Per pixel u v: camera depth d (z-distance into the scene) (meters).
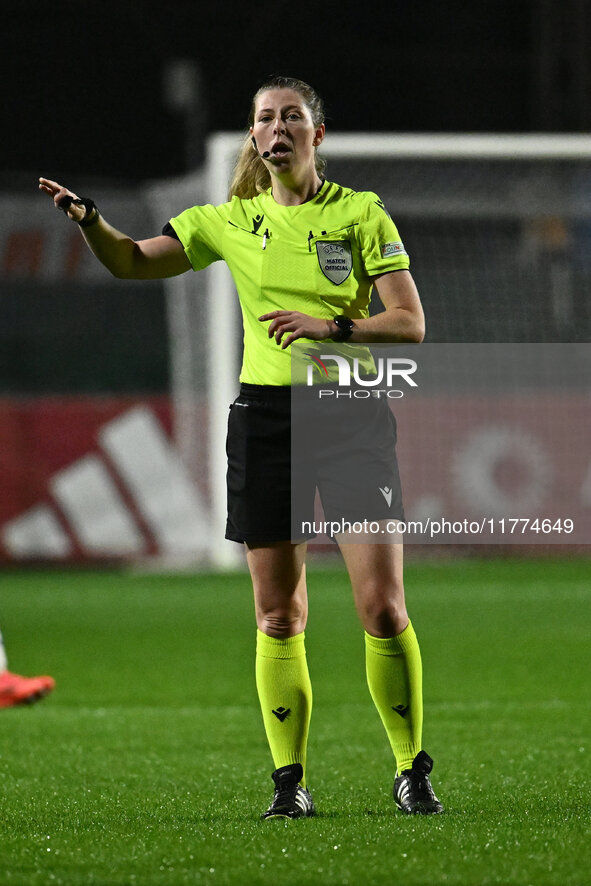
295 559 13.61
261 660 13.84
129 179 102.88
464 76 95.50
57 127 102.44
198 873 10.98
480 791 15.09
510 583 44.25
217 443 48.69
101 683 25.73
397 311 13.01
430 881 10.60
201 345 57.88
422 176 52.69
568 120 64.12
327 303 13.30
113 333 79.38
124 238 13.88
